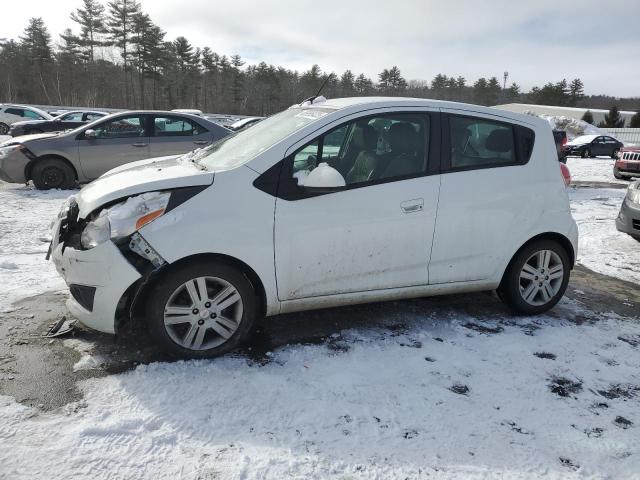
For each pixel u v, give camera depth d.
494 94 86.50
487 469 2.47
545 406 3.03
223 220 3.24
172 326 3.29
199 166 3.75
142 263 3.12
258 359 3.39
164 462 2.39
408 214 3.70
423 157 3.81
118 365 3.22
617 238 7.61
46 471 2.28
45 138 9.40
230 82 76.88
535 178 4.15
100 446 2.46
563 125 48.47
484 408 2.96
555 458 2.57
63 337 3.56
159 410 2.77
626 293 5.20
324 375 3.21
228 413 2.78
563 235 4.27
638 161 15.41
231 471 2.36
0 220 7.08
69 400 2.82
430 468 2.45
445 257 3.89
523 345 3.79
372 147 3.72
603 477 2.46
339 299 3.65
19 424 2.59
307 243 3.45
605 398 3.16
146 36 65.88
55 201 8.55
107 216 3.17
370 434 2.67
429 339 3.82
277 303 3.49
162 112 9.85
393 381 3.19
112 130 9.65
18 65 65.12
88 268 3.17
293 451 2.51
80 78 66.94
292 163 3.44
